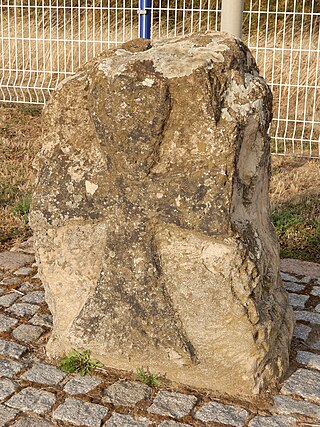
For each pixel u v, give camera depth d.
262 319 2.95
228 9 5.24
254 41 9.55
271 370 3.03
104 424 2.75
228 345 2.94
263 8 9.89
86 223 3.04
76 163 3.03
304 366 3.21
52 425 2.75
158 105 2.84
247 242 2.89
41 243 3.13
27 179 6.25
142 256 2.95
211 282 2.89
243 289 2.87
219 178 2.79
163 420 2.78
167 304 2.95
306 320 3.68
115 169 2.94
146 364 3.03
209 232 2.82
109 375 3.07
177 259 2.92
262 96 2.96
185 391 2.98
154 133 2.85
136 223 2.94
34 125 8.26
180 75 2.84
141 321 2.98
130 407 2.86
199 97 2.81
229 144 2.78
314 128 8.09
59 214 3.05
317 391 3.00
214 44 2.98
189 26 9.47
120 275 3.00
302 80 9.02
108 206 2.98
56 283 3.16
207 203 2.81
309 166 6.89
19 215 5.30
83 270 3.09
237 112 2.84
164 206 2.88
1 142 7.50
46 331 3.48
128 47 3.13
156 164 2.90
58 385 3.00
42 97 9.02
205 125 2.81
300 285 4.17
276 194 6.00
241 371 2.96
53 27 10.34
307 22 9.83
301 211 5.54
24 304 3.79
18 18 10.73
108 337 3.03
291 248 4.81
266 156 3.15
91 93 2.95
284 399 2.94
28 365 3.15
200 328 2.95
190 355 2.95
